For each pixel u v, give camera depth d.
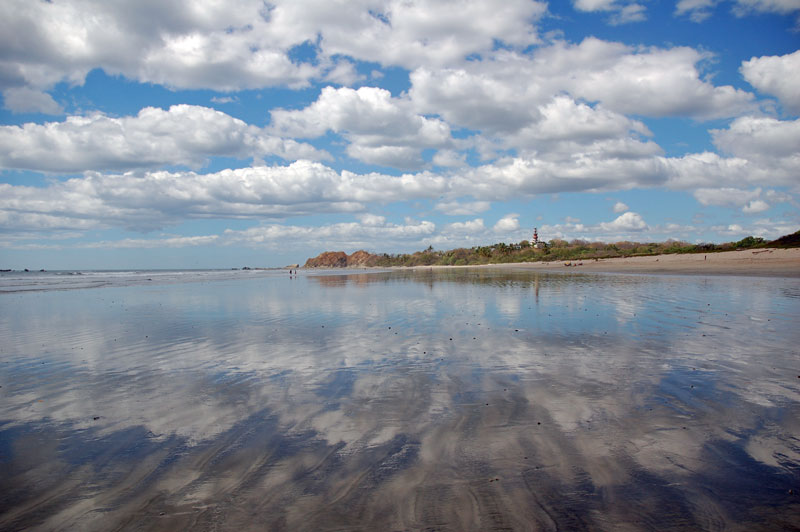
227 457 4.83
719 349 9.52
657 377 7.53
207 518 3.72
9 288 38.53
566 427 5.43
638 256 96.19
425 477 4.30
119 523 3.68
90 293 31.39
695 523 3.49
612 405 6.19
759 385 6.96
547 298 21.80
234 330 13.68
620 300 19.88
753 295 20.50
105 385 7.80
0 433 5.68
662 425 5.44
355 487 4.15
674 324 12.91
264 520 3.67
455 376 7.88
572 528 3.46
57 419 6.14
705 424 5.45
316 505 3.86
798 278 32.09
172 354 10.29
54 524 3.68
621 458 4.60
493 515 3.65
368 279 55.09
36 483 4.37
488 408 6.18
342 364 8.98
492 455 4.73
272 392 7.15
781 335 10.91
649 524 3.50
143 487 4.25
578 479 4.20
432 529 3.48
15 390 7.62
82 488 4.26
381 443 5.10
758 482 4.08
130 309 20.28
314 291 31.62
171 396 7.07
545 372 8.01
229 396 7.00
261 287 38.12
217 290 33.84
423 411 6.12
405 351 10.13
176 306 21.42
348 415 6.03
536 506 3.77
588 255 133.00
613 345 10.23
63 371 8.90
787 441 4.93
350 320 15.52
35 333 13.73
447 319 15.26
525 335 11.79
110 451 5.06
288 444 5.13
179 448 5.09
